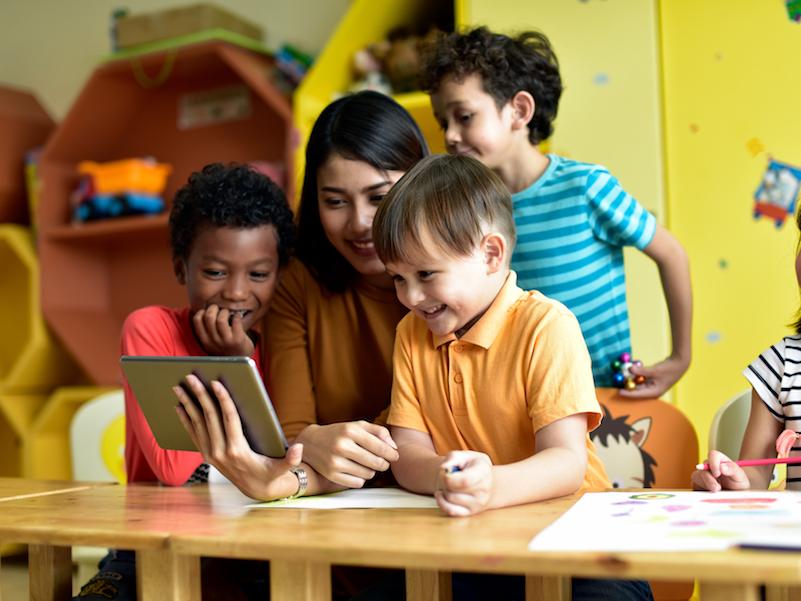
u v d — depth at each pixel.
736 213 2.02
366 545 0.74
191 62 2.76
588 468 1.16
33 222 3.02
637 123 2.04
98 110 2.93
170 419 1.10
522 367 1.09
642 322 2.00
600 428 1.55
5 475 3.04
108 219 2.82
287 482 1.04
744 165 2.01
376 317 1.39
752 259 2.01
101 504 1.08
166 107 3.01
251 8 2.91
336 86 2.46
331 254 1.40
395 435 1.17
